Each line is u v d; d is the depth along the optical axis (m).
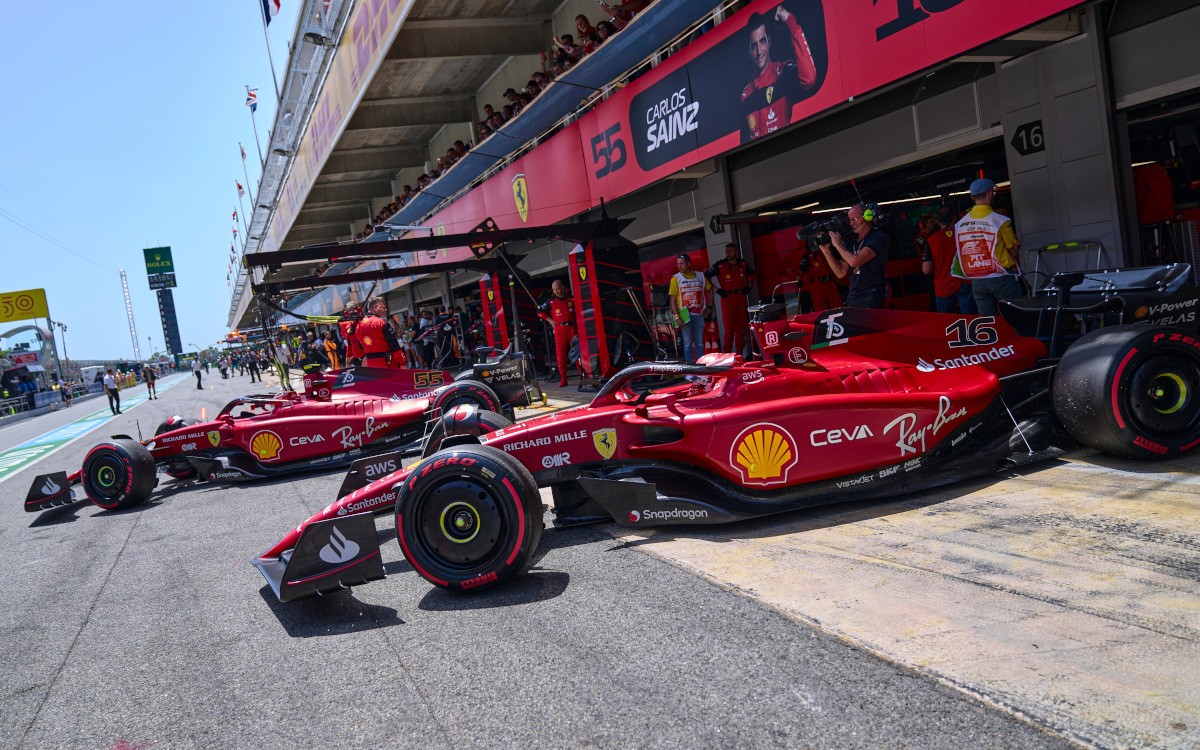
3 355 48.94
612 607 2.96
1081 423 3.74
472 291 22.30
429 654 2.78
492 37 14.67
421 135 22.14
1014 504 3.44
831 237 5.62
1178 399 3.65
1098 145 5.89
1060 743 1.74
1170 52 5.44
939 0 5.39
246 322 62.59
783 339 4.04
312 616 3.42
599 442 3.97
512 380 8.55
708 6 7.99
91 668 3.18
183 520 6.24
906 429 3.86
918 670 2.14
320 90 18.44
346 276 11.30
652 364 4.06
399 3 11.28
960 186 9.14
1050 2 4.72
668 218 11.97
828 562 3.10
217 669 2.95
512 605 3.15
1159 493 3.26
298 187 24.80
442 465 3.32
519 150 13.23
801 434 3.76
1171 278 4.18
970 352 4.23
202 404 25.39
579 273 10.76
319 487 6.80
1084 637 2.18
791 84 6.91
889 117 7.81
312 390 7.88
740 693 2.16
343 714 2.41
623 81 10.11
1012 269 5.43
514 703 2.31
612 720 2.12
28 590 4.71
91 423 24.52
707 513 3.70
